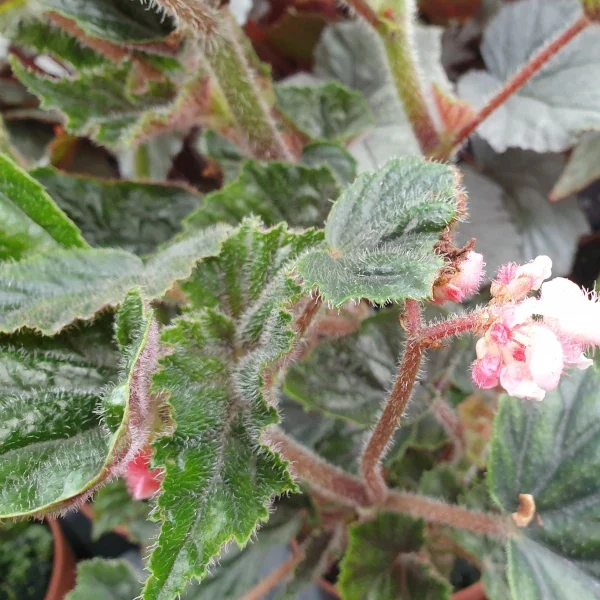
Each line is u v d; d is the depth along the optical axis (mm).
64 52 324
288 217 302
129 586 345
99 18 273
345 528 321
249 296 205
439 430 318
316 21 442
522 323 162
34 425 177
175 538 152
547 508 248
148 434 175
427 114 312
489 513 263
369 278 169
